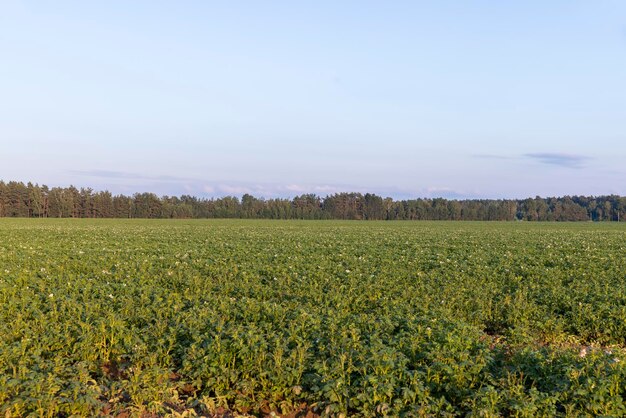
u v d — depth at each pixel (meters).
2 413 7.55
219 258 25.00
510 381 8.38
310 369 9.00
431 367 8.64
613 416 7.29
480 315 13.30
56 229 53.81
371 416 7.90
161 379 8.96
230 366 9.30
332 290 15.55
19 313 12.05
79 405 7.97
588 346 11.86
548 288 16.80
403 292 15.46
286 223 91.38
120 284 16.12
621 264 22.89
